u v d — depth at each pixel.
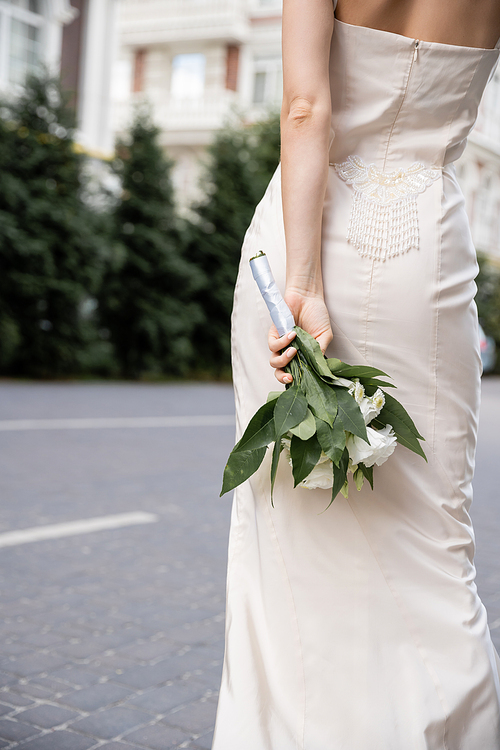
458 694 1.44
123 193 17.36
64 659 2.84
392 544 1.49
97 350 16.78
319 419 1.33
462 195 1.60
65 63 21.83
